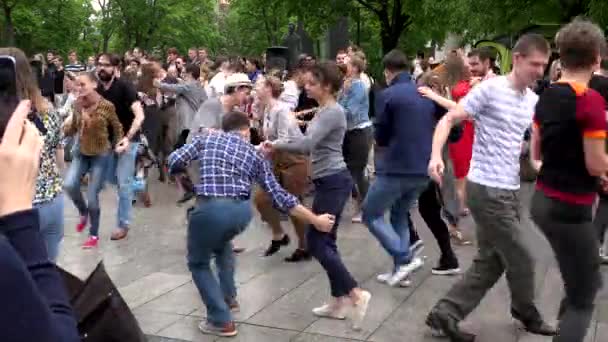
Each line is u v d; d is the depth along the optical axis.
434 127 5.41
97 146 7.10
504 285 5.59
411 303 5.30
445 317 4.44
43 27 41.25
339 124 4.99
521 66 4.10
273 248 6.75
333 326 4.84
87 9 44.88
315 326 4.85
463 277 4.51
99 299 2.04
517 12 13.45
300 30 17.16
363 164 7.94
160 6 45.53
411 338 4.61
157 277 6.09
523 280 4.45
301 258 6.51
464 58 6.96
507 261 4.37
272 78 6.46
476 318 4.93
